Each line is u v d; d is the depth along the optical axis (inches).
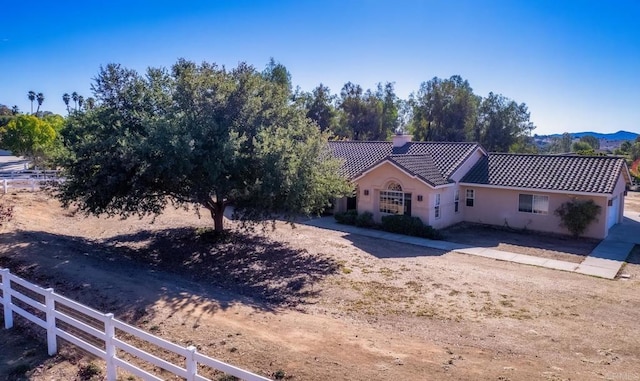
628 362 319.6
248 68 647.1
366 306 442.6
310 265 592.1
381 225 881.5
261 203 597.0
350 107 2536.9
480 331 378.9
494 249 731.4
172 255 625.6
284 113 656.4
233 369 218.5
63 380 279.6
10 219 719.1
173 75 633.0
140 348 319.0
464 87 2315.5
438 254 690.2
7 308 354.3
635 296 496.7
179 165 533.6
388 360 301.6
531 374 289.4
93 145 558.6
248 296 466.3
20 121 2048.5
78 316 373.4
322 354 307.0
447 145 1037.2
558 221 837.2
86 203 595.2
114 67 616.1
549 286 529.0
